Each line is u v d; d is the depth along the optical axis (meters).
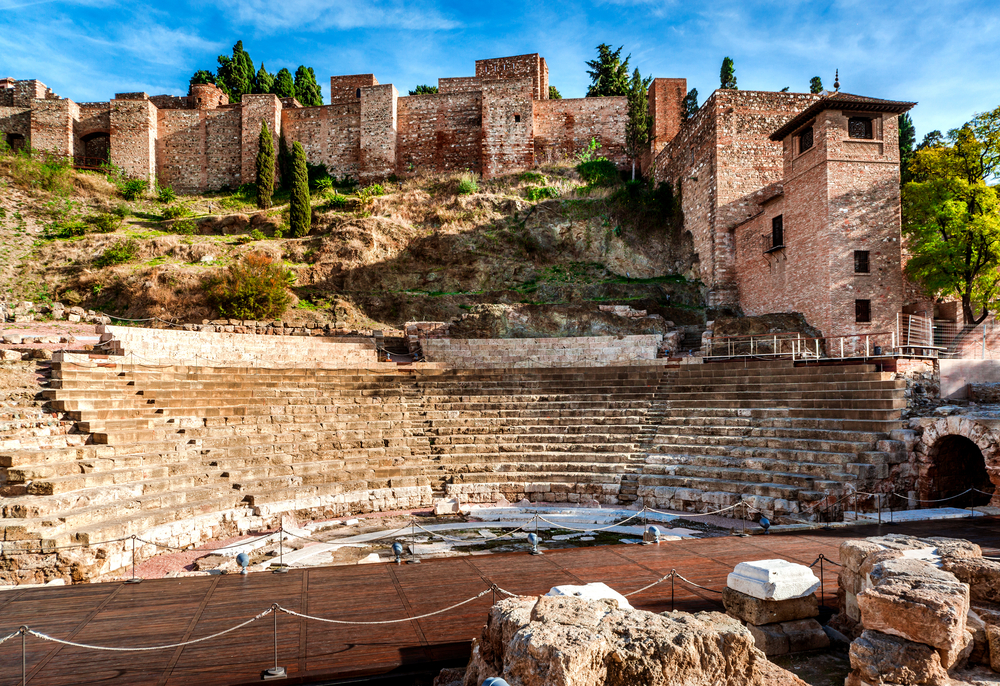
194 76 66.69
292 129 52.38
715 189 35.56
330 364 24.69
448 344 28.56
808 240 28.58
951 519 13.16
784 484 15.05
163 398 17.38
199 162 51.97
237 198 48.12
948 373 18.33
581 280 38.62
